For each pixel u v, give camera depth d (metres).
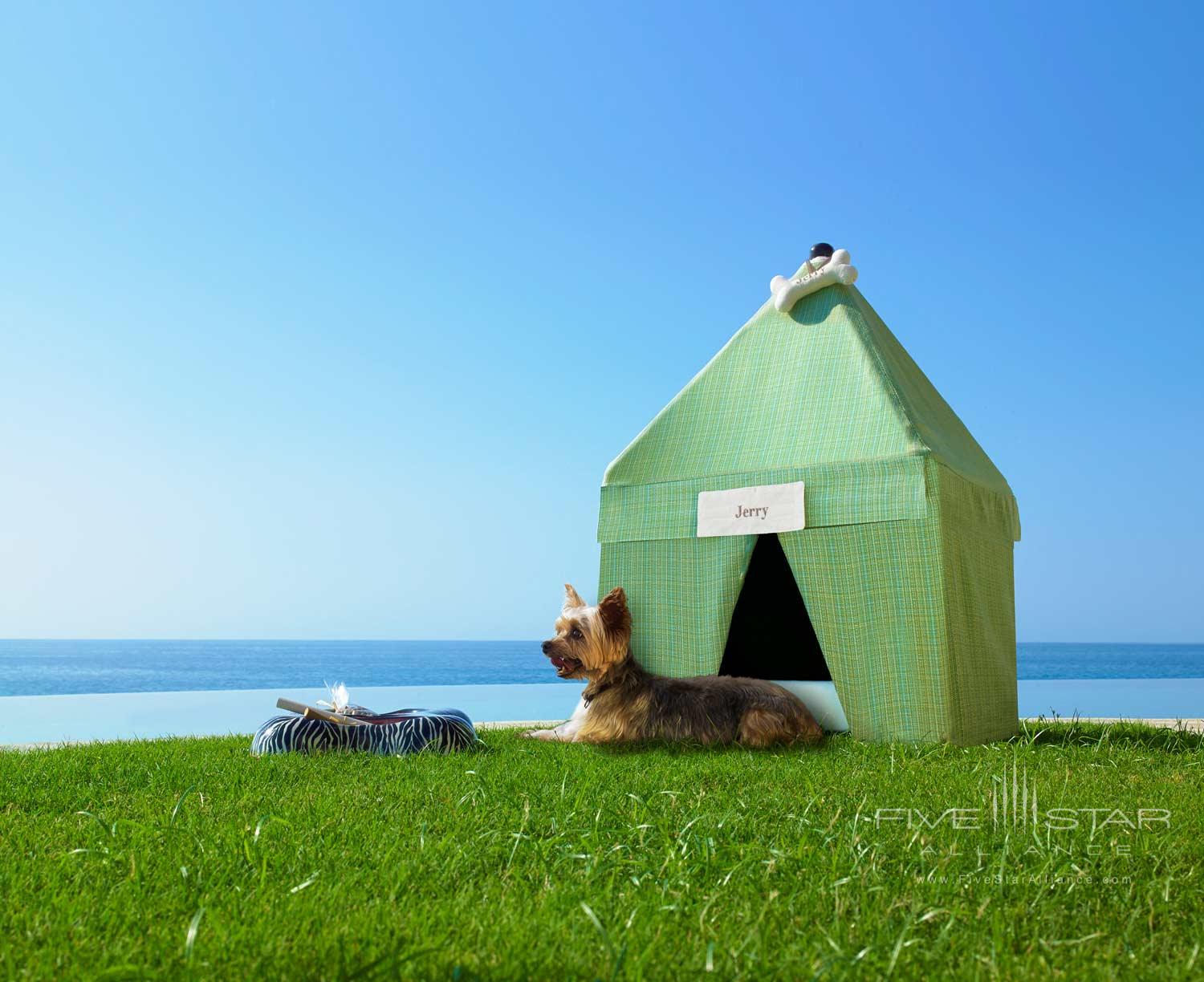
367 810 3.03
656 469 6.62
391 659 58.28
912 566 5.57
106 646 92.44
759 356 6.70
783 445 6.21
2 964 1.62
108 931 1.79
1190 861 2.46
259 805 3.13
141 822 2.75
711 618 6.18
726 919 1.91
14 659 54.41
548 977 1.57
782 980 1.61
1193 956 1.69
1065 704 17.78
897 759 4.62
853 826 2.66
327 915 1.88
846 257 6.74
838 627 5.75
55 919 1.87
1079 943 1.81
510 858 2.38
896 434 5.79
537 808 3.06
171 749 4.96
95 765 4.17
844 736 5.73
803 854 2.39
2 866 2.25
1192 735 6.14
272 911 1.89
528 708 14.21
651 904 1.98
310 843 2.49
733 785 3.66
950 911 1.90
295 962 1.61
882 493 5.69
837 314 6.51
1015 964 1.70
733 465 6.31
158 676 37.06
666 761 4.44
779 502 6.00
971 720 5.71
